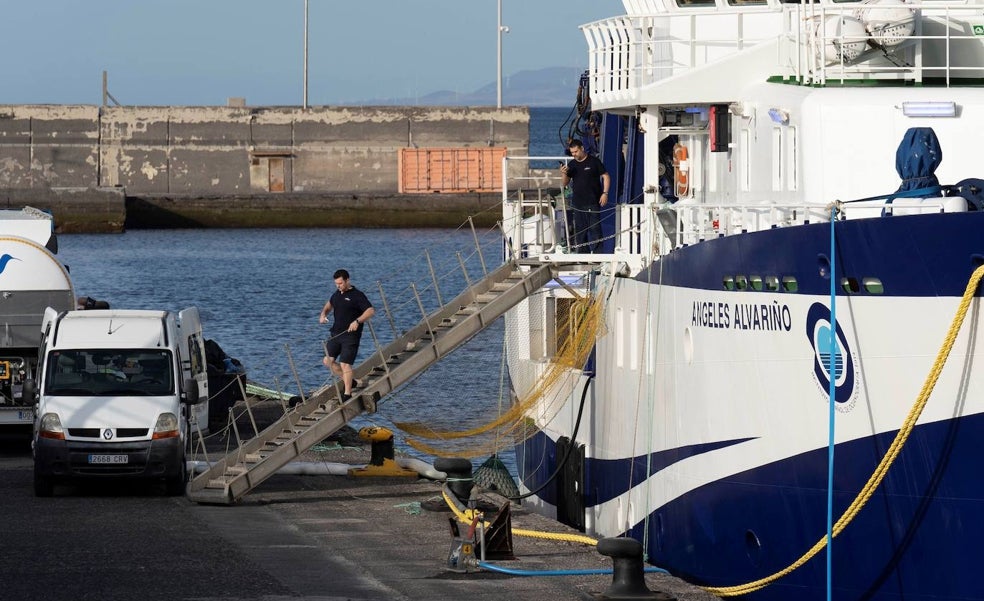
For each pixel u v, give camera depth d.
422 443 61.03
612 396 41.34
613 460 41.31
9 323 56.66
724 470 33.41
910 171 30.38
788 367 30.59
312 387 87.44
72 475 43.41
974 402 26.81
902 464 28.03
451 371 82.38
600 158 50.47
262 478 42.22
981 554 27.27
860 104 32.50
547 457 48.44
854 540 29.23
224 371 65.62
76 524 38.19
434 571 31.47
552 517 47.94
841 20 35.38
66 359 46.03
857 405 28.72
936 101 32.16
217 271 155.12
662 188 45.94
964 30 37.44
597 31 45.78
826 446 29.69
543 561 32.94
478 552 32.84
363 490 44.94
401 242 186.12
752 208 32.69
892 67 34.97
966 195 29.42
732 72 39.97
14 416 56.06
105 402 44.34
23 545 34.72
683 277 35.12
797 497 30.81
